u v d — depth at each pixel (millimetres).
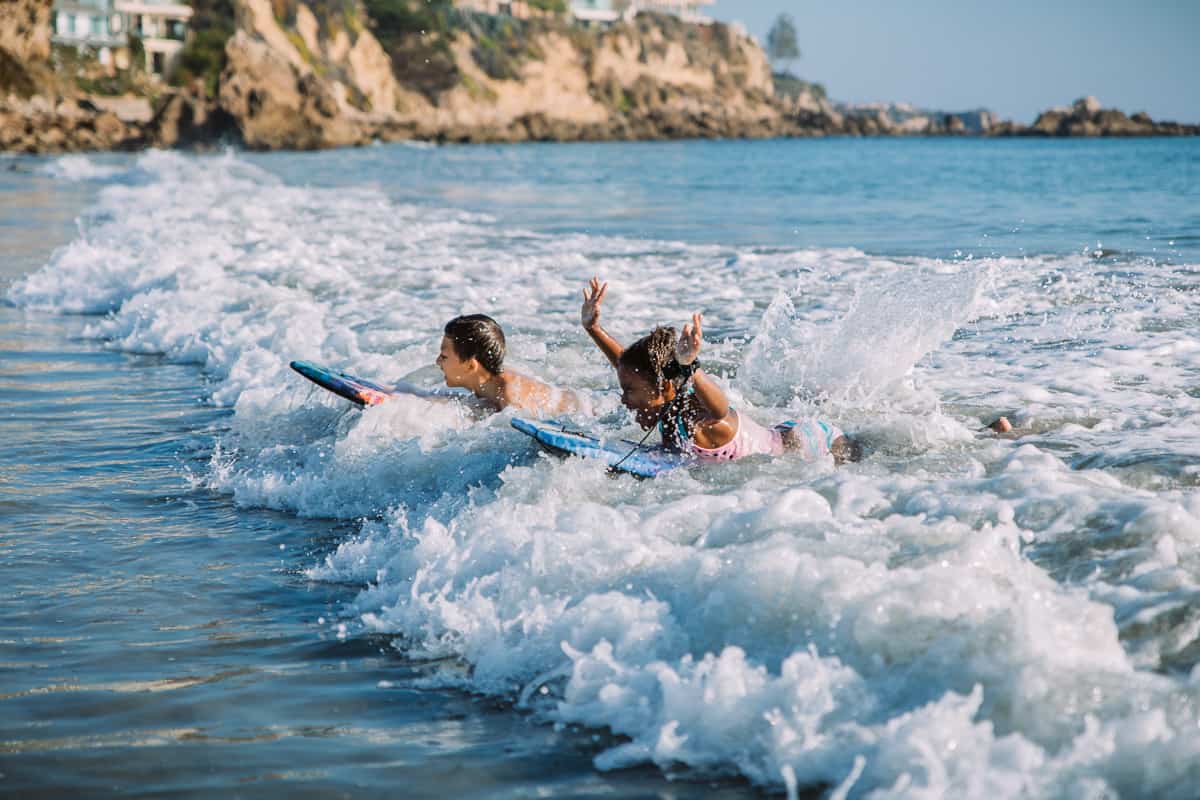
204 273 13727
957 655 3541
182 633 4664
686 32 145500
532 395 7391
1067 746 3168
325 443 7344
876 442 6492
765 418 7203
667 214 23219
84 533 5953
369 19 110188
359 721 3895
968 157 69750
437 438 6820
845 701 3510
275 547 5727
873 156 73438
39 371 10141
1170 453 5949
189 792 3455
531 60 121188
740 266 14195
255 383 9039
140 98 90938
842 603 3850
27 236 20531
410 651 4430
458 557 4965
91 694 4113
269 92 79000
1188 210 21781
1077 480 5301
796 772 3338
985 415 7125
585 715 3830
